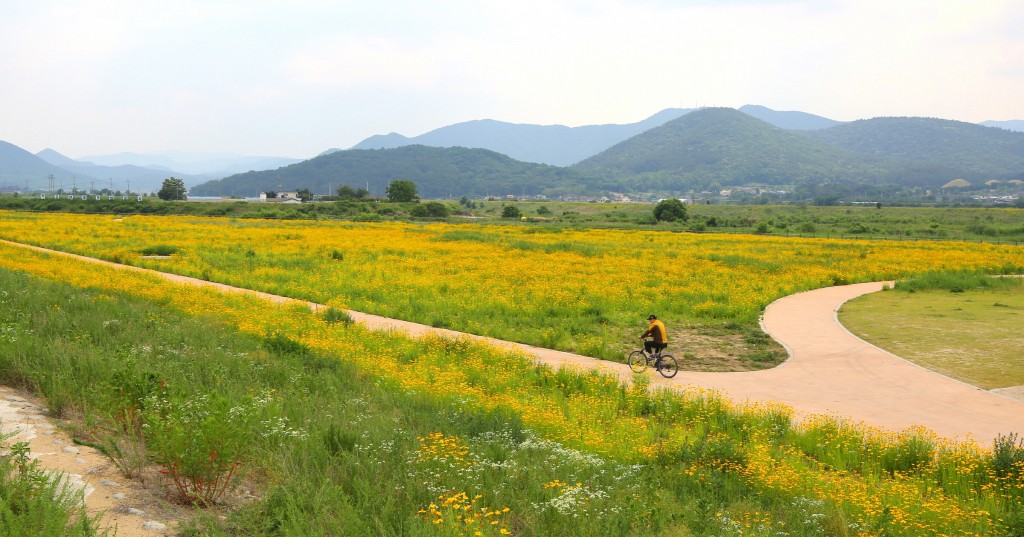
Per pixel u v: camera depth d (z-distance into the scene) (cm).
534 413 1242
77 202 12606
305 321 2081
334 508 632
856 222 13262
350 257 4491
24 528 486
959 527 812
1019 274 4409
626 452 1060
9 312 1514
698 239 7231
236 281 3203
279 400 1058
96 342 1346
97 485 643
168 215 11875
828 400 1576
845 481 988
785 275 3984
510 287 3297
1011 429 1359
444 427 1034
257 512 606
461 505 662
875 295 3391
